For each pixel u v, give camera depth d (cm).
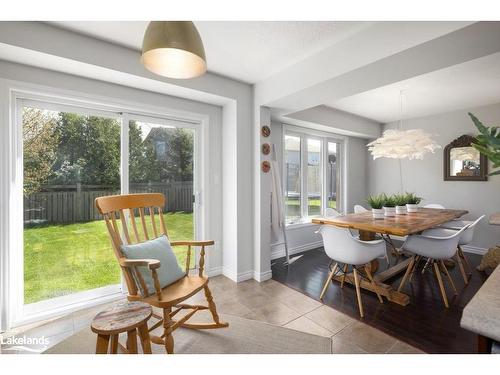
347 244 234
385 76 222
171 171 301
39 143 226
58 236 236
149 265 156
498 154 79
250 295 270
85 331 204
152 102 273
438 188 454
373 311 235
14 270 211
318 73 237
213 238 324
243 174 312
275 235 376
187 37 112
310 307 244
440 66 204
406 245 264
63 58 199
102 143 257
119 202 190
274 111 333
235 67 268
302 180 448
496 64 255
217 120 326
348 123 457
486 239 405
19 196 215
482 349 72
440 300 255
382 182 530
